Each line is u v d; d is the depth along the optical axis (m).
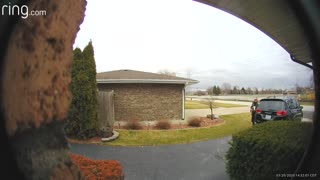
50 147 2.06
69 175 2.23
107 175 3.51
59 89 2.24
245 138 5.29
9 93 1.63
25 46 1.81
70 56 2.51
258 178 4.86
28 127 1.82
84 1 3.04
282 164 4.16
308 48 1.83
